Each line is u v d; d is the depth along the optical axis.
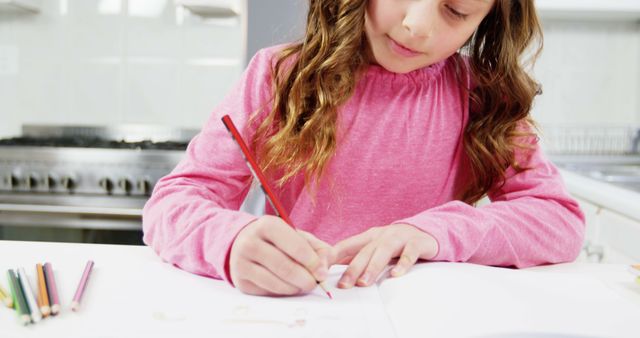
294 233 0.54
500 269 0.60
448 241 0.63
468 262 0.67
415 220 0.66
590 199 1.43
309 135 0.78
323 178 0.83
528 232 0.70
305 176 0.81
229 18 2.11
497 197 0.86
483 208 0.73
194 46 2.13
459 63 0.90
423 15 0.63
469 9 0.66
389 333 0.45
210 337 0.44
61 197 1.73
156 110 2.16
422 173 0.86
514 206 0.73
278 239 0.53
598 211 1.40
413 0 0.65
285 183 0.85
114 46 2.13
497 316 0.47
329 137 0.79
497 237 0.67
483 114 0.88
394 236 0.62
